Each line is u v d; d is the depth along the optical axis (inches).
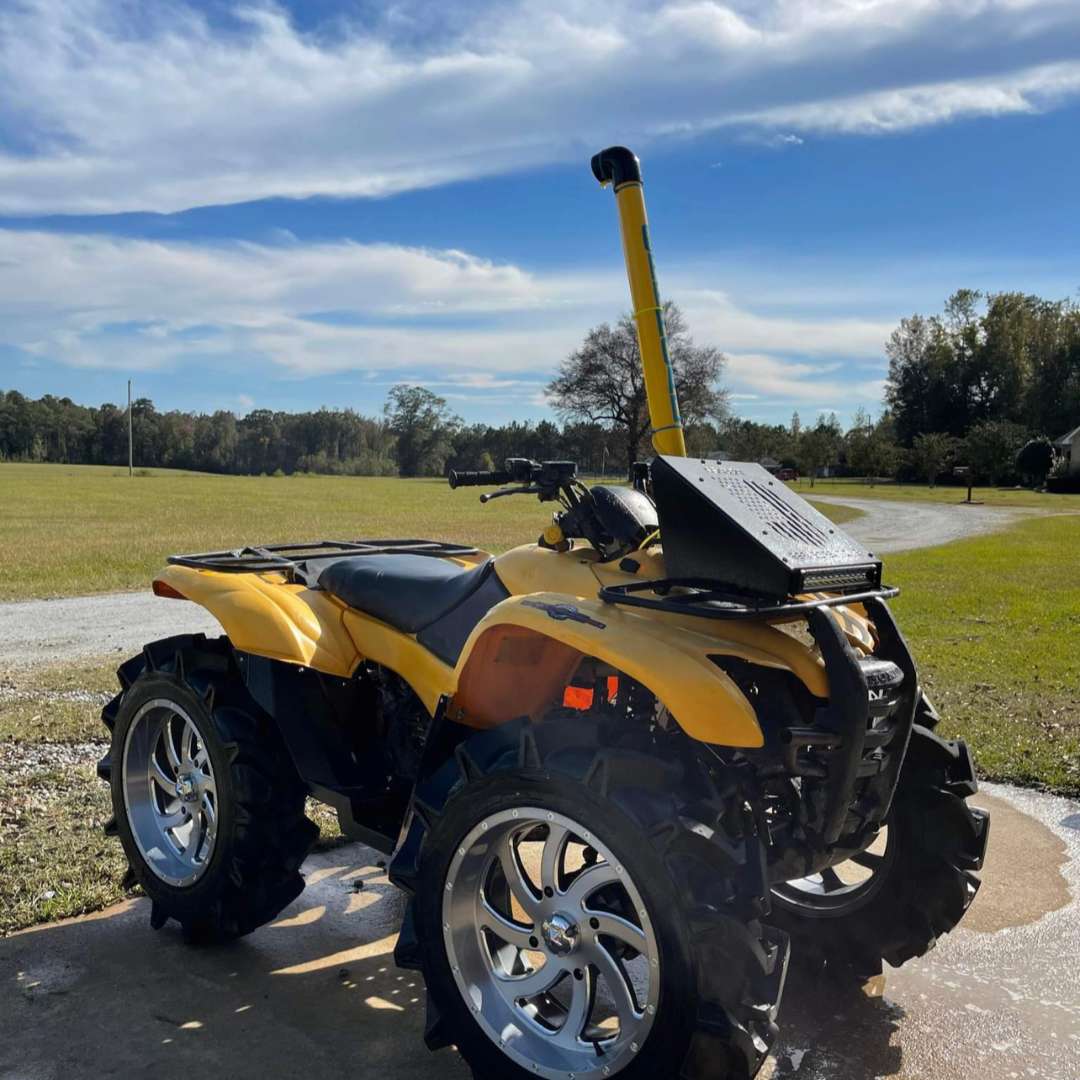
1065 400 3595.0
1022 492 2647.6
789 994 137.2
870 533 1227.9
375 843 134.6
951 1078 117.6
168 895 148.0
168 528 1054.4
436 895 113.6
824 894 142.9
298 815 145.9
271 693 143.0
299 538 920.3
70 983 135.6
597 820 101.2
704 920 95.7
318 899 163.6
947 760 129.7
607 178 142.6
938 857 129.7
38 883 162.9
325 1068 117.9
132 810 156.7
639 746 108.2
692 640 107.4
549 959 110.3
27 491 2022.6
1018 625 450.9
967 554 892.6
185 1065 117.6
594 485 132.0
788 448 3408.0
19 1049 120.0
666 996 98.3
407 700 143.4
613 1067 102.7
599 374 2812.5
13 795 203.5
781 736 102.9
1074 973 143.7
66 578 598.2
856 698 103.0
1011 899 168.6
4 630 419.8
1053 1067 120.1
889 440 3683.6
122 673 164.1
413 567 152.3
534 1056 108.3
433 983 114.2
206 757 149.8
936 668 346.0
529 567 128.5
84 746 239.6
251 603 145.9
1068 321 3722.9
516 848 117.4
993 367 3686.0
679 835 98.0
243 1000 132.4
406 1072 117.6
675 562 111.9
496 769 108.9
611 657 103.5
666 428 139.1
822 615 105.5
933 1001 135.7
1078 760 239.3
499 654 118.8
